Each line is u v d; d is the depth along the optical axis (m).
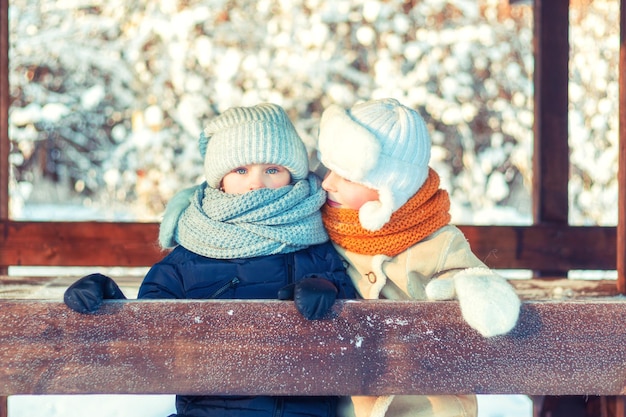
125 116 7.70
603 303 1.39
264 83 7.08
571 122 6.68
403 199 1.70
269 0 7.00
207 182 1.84
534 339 1.38
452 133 7.99
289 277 1.69
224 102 7.15
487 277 1.39
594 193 6.66
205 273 1.68
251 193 1.69
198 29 7.10
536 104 3.36
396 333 1.37
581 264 3.29
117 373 1.35
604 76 6.65
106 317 1.35
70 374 1.34
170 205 1.82
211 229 1.68
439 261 1.73
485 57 7.34
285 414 1.56
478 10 7.36
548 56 3.33
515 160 7.55
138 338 1.35
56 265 3.25
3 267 3.24
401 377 1.37
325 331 1.37
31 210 8.16
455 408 1.70
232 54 6.44
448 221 1.79
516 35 7.32
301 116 7.43
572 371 1.38
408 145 1.66
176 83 6.98
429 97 7.26
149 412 3.42
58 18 7.07
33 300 1.35
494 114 7.81
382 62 6.93
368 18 6.86
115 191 8.08
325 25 6.90
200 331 1.36
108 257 3.26
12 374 1.33
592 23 6.67
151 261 3.27
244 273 1.68
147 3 6.93
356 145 1.60
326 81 7.22
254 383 1.36
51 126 7.76
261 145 1.72
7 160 3.26
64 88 7.64
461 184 7.77
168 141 7.15
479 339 1.38
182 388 1.35
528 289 2.49
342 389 1.37
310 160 1.98
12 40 6.93
